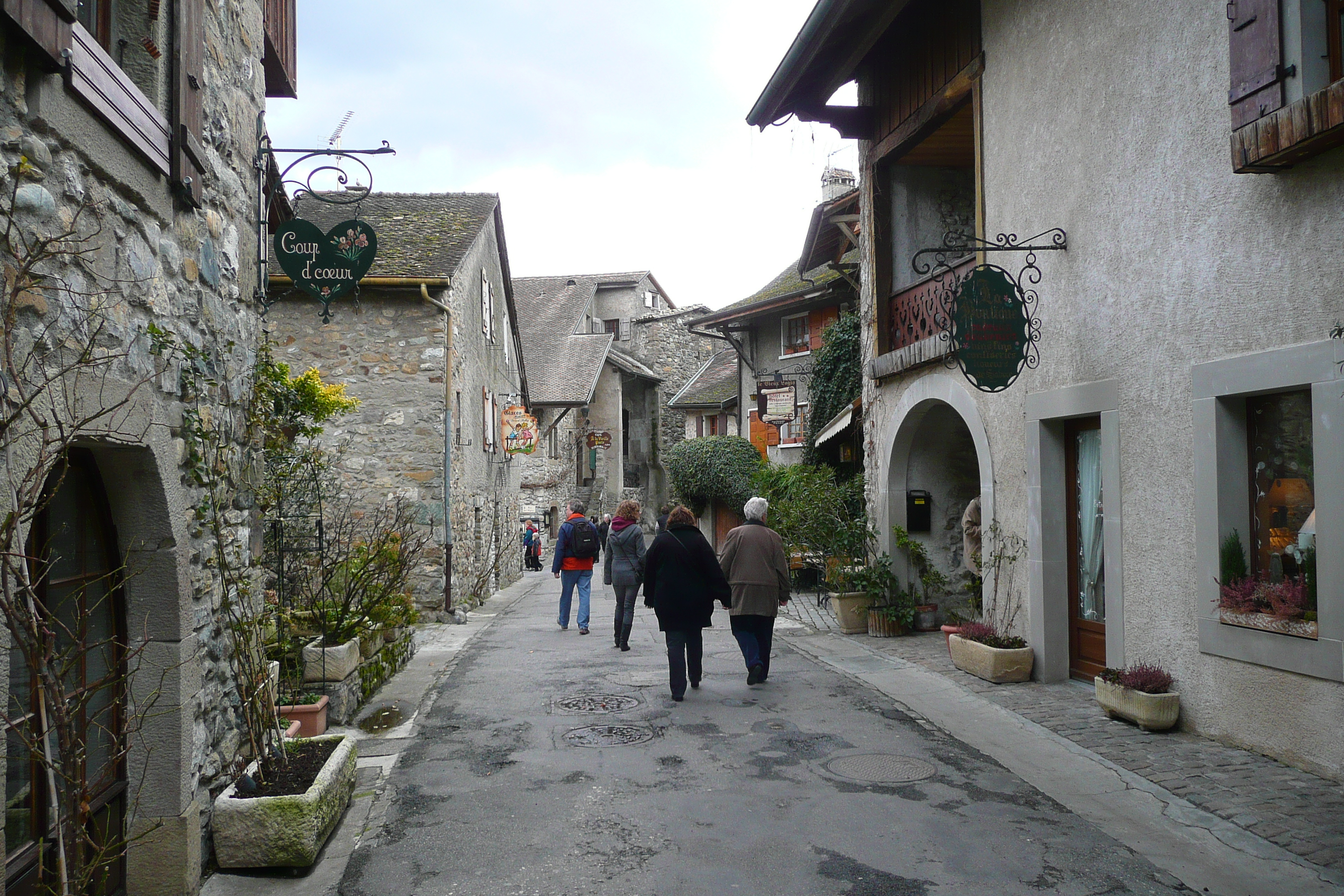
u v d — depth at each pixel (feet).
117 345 10.84
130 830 12.03
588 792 16.58
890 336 35.60
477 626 41.75
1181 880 12.50
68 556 11.26
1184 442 19.15
